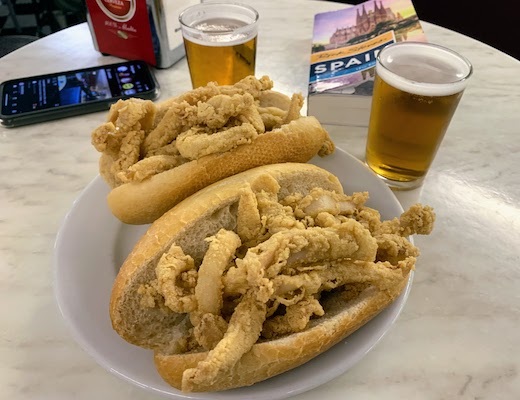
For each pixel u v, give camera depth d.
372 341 0.22
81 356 0.24
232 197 0.25
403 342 0.25
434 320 0.26
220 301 0.22
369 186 0.31
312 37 0.49
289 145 0.29
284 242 0.22
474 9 0.77
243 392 0.21
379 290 0.23
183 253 0.23
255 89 0.31
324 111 0.39
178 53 0.47
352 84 0.37
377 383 0.23
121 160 0.29
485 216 0.32
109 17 0.45
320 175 0.28
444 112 0.30
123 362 0.22
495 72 0.45
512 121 0.40
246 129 0.27
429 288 0.28
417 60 0.32
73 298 0.24
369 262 0.23
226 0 0.54
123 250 0.29
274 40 0.51
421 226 0.26
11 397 0.22
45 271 0.28
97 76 0.43
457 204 0.33
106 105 0.41
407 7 0.45
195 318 0.22
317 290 0.23
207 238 0.23
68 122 0.40
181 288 0.23
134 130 0.29
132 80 0.43
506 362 0.24
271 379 0.21
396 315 0.23
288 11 0.56
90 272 0.27
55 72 0.45
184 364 0.21
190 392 0.20
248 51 0.40
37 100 0.40
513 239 0.30
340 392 0.23
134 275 0.23
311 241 0.23
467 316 0.26
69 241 0.28
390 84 0.30
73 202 0.30
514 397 0.23
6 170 0.35
